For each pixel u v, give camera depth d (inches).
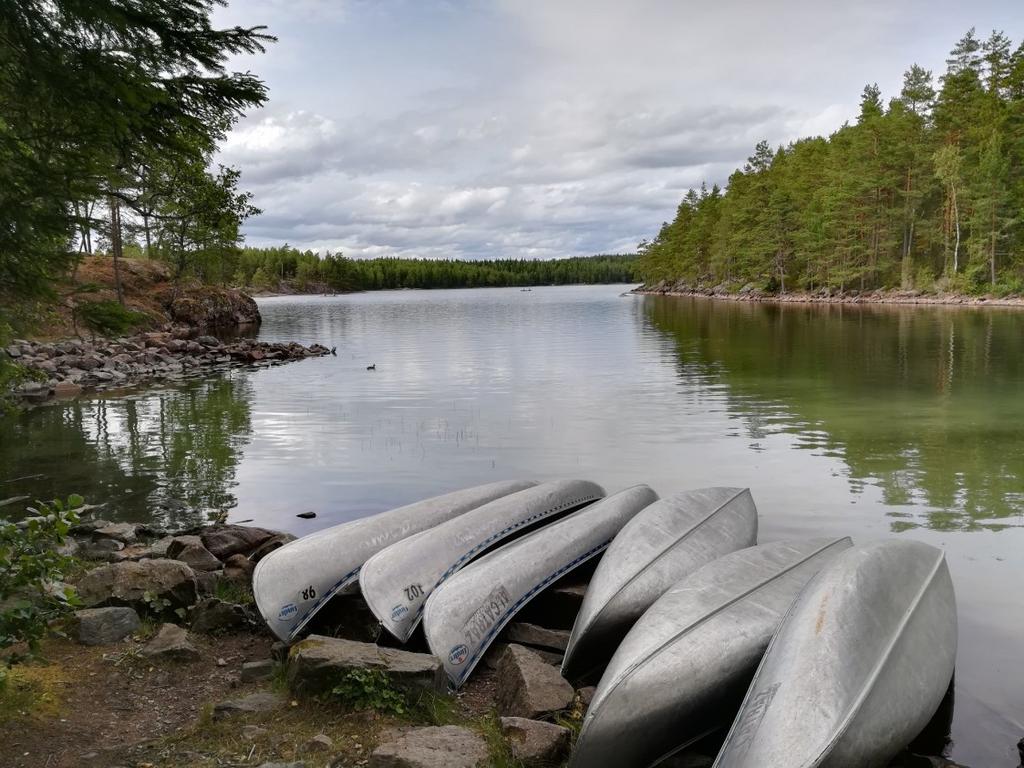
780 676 144.3
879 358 871.7
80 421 576.7
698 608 179.0
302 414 594.6
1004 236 2364.7
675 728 157.5
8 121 188.5
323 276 7273.6
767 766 127.1
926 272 2655.0
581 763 145.1
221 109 214.7
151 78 195.5
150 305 1676.9
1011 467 369.7
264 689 171.0
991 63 2664.9
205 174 1425.9
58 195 182.5
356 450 455.2
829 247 3090.6
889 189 2869.1
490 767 134.3
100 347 1035.9
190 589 216.1
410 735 141.4
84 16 176.6
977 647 195.3
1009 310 1847.9
